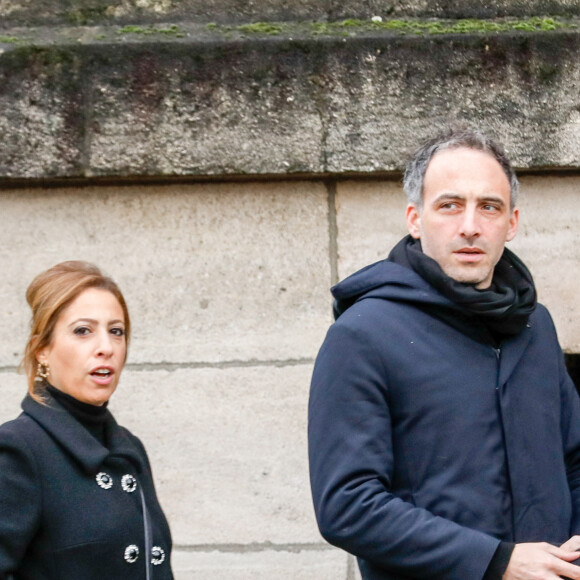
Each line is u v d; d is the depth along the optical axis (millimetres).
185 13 8906
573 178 8836
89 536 5645
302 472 8836
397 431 5621
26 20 8938
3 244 8883
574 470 6188
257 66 8484
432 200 5988
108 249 8867
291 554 8820
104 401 6312
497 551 5184
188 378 8859
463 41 8523
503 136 8516
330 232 8828
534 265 8852
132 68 8508
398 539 5254
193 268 8859
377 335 5688
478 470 5516
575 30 8594
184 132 8500
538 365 6027
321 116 8500
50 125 8539
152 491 6438
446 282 5777
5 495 5527
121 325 6188
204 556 8812
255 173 8516
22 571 5613
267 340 8859
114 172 8516
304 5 8914
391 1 8906
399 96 8500
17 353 8852
